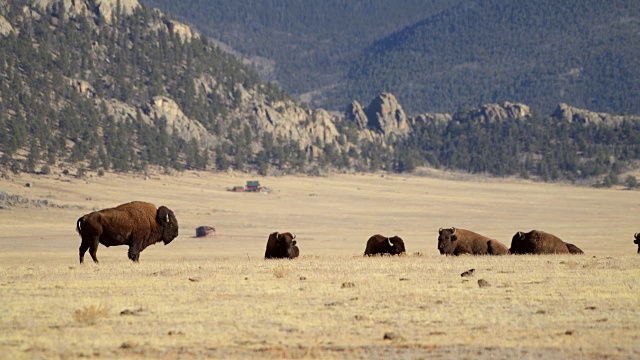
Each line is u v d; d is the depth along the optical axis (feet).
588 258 490.90
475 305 277.23
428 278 360.07
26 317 253.44
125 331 232.32
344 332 231.91
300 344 215.72
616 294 300.61
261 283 339.16
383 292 309.01
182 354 204.13
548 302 283.38
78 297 295.07
